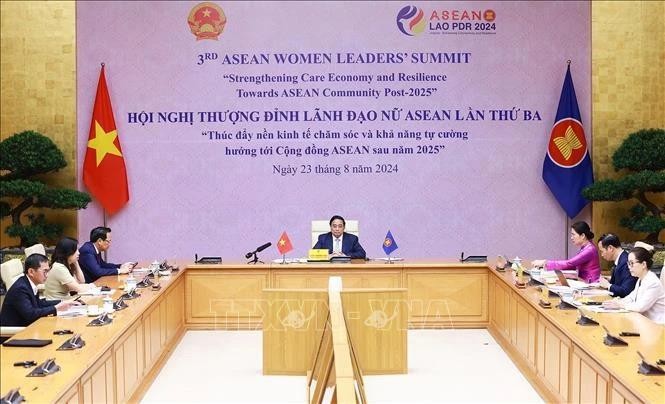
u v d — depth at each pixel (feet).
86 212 35.47
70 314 19.27
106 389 16.12
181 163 35.45
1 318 20.20
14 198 35.60
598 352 15.10
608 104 35.42
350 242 29.43
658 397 12.16
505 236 35.55
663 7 35.14
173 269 27.20
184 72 35.29
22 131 35.45
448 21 35.22
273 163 35.47
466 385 21.33
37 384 13.15
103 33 35.24
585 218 35.60
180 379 22.02
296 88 35.35
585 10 35.22
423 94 35.32
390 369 21.81
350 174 35.47
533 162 35.42
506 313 24.84
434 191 35.50
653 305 19.86
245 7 35.24
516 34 35.27
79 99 35.37
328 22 35.27
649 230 32.81
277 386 21.31
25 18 35.40
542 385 19.88
